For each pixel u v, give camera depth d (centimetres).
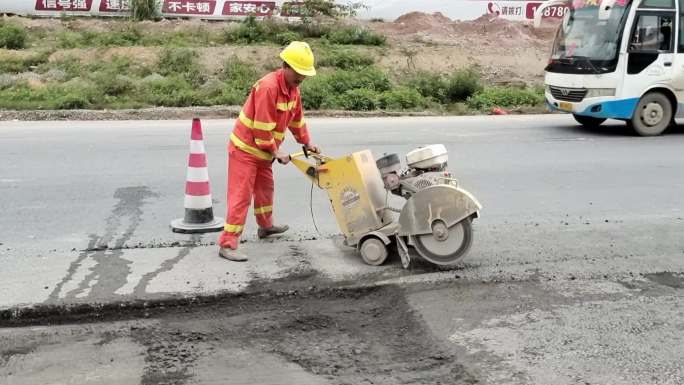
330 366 354
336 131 1194
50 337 385
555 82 1219
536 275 477
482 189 754
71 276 459
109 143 1023
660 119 1168
